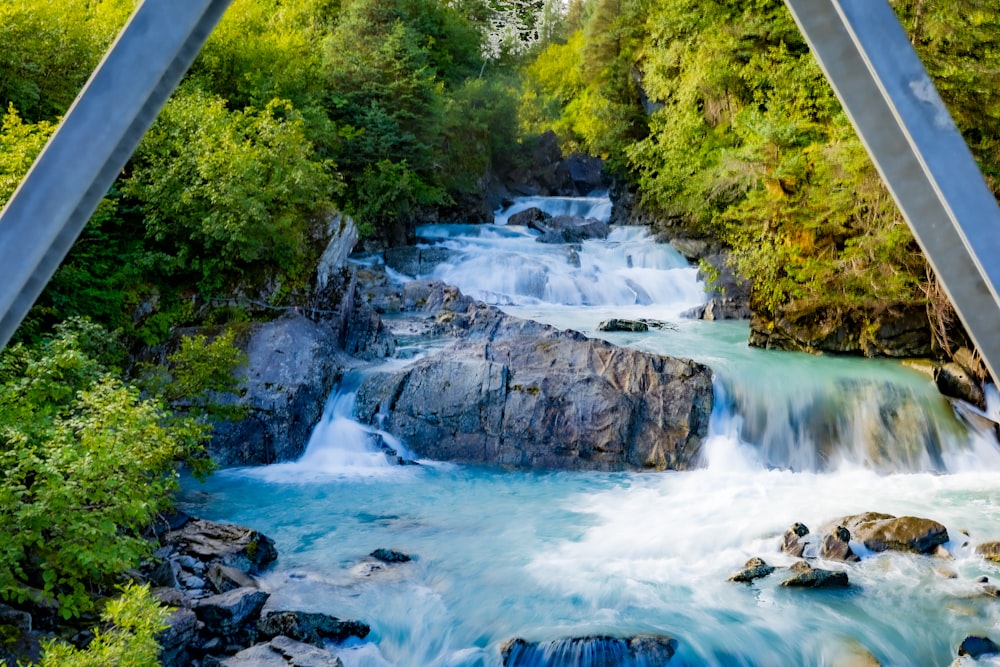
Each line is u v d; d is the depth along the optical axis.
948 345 14.15
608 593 8.18
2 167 10.55
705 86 24.92
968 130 14.01
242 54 21.75
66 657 5.02
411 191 25.75
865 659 6.99
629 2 33.88
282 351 12.79
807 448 12.60
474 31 37.41
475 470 12.22
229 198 13.13
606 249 25.31
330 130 22.77
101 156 1.36
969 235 1.29
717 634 7.38
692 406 12.62
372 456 12.38
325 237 14.84
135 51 1.37
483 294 21.70
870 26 1.31
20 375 8.20
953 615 7.74
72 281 12.21
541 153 42.22
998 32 13.48
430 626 7.52
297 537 9.50
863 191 14.82
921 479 12.00
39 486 6.40
